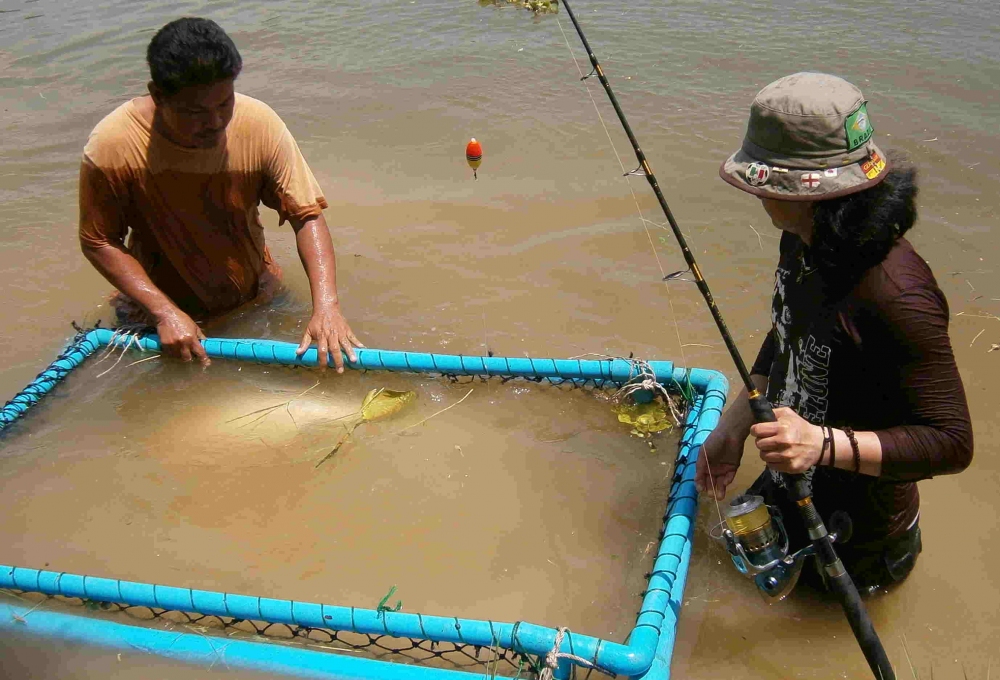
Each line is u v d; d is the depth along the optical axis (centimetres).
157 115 357
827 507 248
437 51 715
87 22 819
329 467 327
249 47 742
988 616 262
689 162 534
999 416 339
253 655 247
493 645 236
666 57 669
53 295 449
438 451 331
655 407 340
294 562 289
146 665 252
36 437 346
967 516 296
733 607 269
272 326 414
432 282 445
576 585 275
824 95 202
